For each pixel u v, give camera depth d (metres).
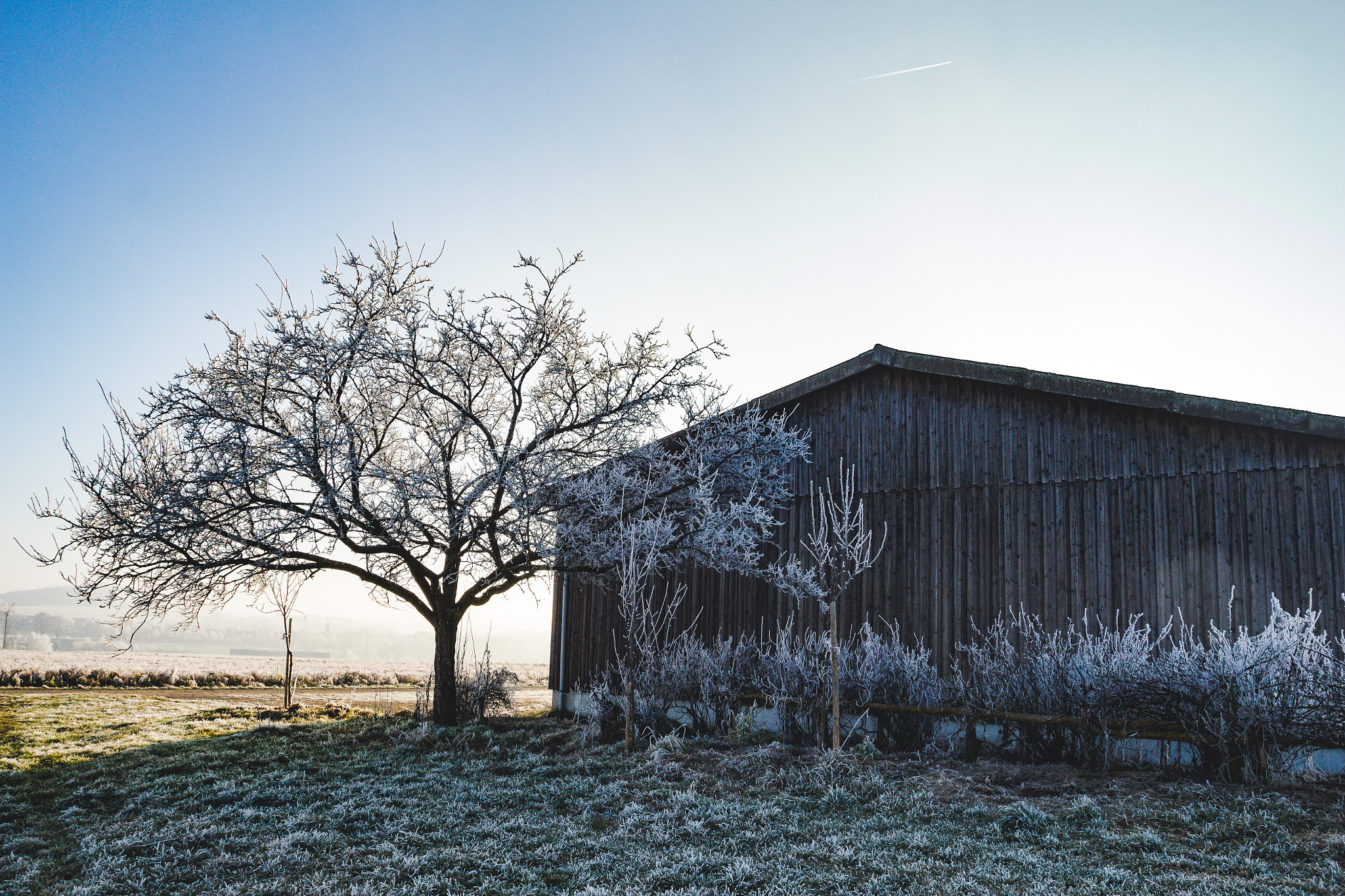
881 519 13.86
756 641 14.63
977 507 12.89
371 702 21.23
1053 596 11.94
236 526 13.07
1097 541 11.73
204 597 13.65
